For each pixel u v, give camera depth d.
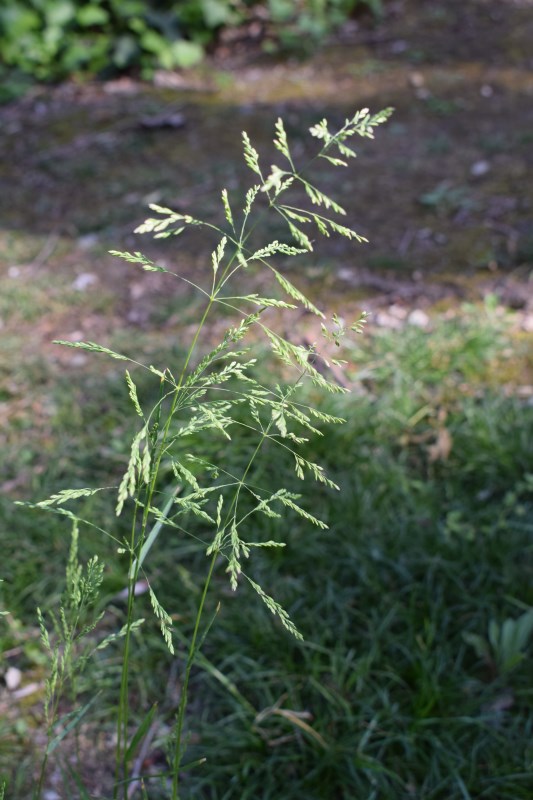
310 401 3.25
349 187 4.92
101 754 2.27
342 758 2.16
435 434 3.13
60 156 5.48
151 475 1.07
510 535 2.70
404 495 2.88
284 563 2.72
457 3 7.10
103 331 3.92
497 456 2.98
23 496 3.03
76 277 4.32
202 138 5.56
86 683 2.40
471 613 2.53
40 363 3.68
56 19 6.31
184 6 6.55
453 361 3.44
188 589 2.65
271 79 6.28
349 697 2.32
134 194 5.01
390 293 4.02
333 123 5.57
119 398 3.45
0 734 2.30
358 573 2.63
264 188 0.97
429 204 4.67
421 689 2.25
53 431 3.35
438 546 2.67
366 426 3.14
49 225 4.81
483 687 2.32
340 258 4.31
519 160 4.99
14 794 2.16
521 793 2.07
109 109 5.97
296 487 2.92
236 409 3.14
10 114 6.02
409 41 6.64
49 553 2.79
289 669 2.38
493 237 4.34
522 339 3.61
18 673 2.47
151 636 2.55
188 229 4.65
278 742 2.22
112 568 2.70
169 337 3.83
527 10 6.87
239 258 0.99
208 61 6.64
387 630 2.46
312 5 7.04
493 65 6.19
